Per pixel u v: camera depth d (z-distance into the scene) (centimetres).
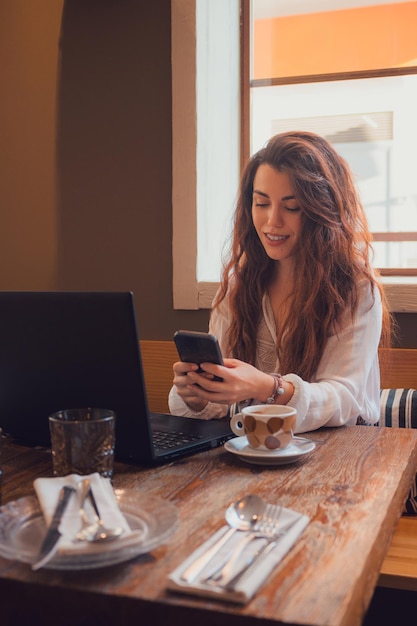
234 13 275
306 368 181
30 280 287
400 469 126
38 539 90
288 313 189
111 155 273
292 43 276
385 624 194
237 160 282
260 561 84
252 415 132
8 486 118
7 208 288
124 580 81
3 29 283
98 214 276
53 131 280
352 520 100
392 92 268
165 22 263
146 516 95
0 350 140
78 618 80
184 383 150
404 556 167
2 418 148
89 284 279
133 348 121
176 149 260
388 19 266
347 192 198
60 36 277
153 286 271
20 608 82
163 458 129
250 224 200
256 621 73
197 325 265
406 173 268
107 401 127
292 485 117
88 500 96
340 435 153
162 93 265
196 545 91
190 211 260
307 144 189
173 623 76
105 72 272
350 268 186
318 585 80
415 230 268
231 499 109
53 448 114
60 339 128
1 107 286
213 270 273
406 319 242
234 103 279
